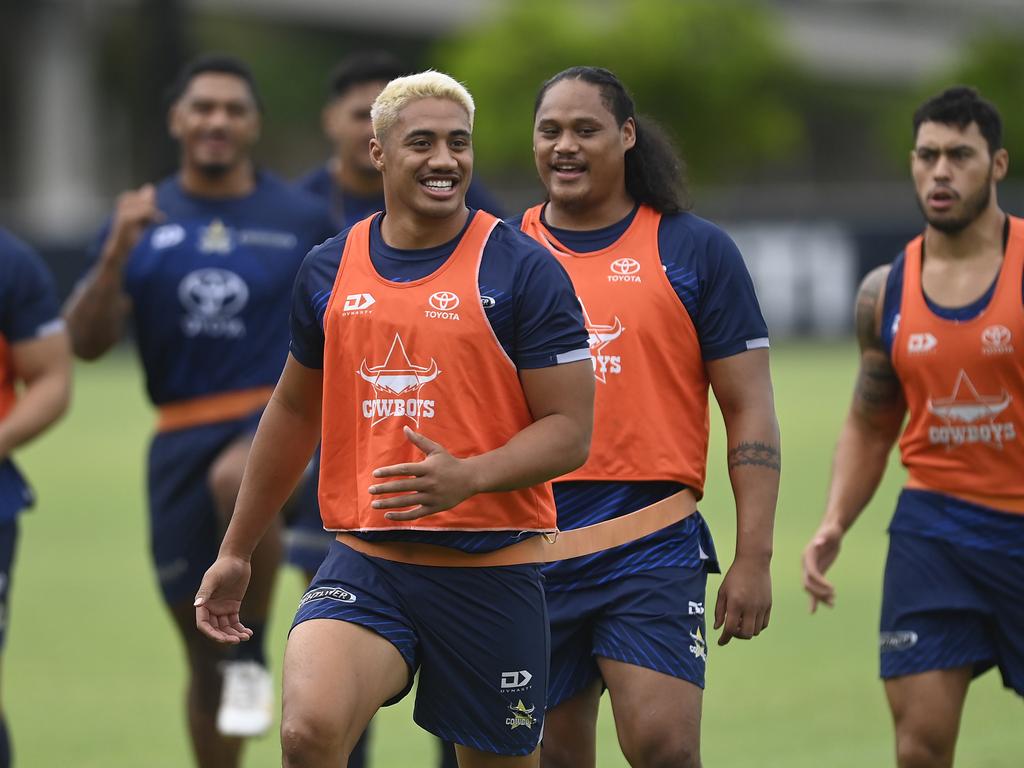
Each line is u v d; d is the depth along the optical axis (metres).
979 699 30.23
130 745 27.55
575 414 16.70
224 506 26.64
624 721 18.83
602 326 19.69
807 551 22.08
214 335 27.73
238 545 17.92
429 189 16.77
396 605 17.03
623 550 19.39
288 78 197.88
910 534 21.27
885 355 22.02
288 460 17.91
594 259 19.97
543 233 20.39
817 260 101.38
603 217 20.19
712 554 20.14
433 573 17.02
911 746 20.83
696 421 19.83
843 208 101.19
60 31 164.62
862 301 22.11
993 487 20.92
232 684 26.08
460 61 159.50
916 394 21.41
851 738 27.03
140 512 52.19
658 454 19.55
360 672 16.55
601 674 19.45
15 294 23.56
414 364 16.75
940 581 20.98
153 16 81.94
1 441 22.94
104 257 27.39
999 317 20.84
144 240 28.14
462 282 16.80
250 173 29.09
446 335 16.72
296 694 16.23
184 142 28.55
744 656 33.25
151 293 27.94
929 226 21.41
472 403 16.77
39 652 34.41
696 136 157.12
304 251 28.52
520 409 16.92
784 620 36.41
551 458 16.45
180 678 32.38
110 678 32.31
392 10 188.88
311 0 183.62
